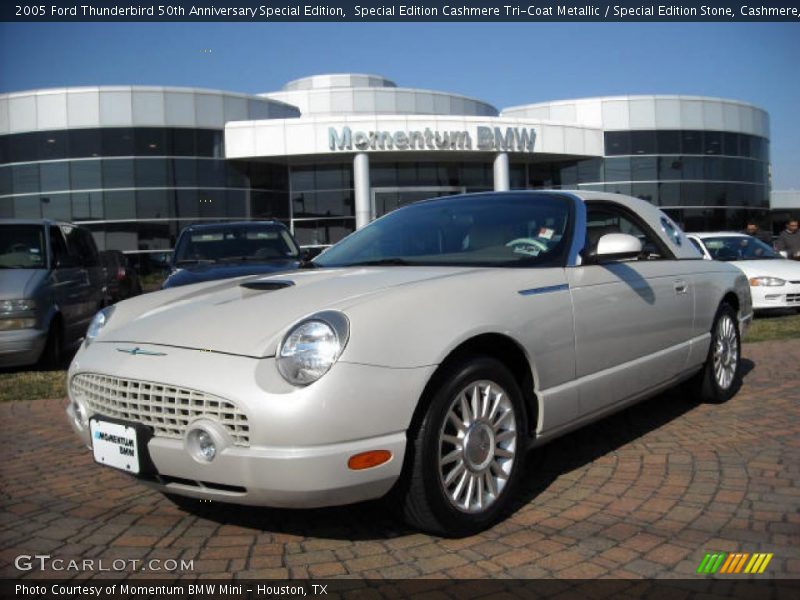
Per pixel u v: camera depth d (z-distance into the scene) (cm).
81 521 323
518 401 309
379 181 2542
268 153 2372
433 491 273
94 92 2291
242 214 2439
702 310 461
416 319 273
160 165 2323
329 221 2539
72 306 805
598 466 379
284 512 325
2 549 294
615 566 266
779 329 881
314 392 246
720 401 505
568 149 2623
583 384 343
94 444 289
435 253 375
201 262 856
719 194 2883
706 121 2842
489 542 289
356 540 293
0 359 691
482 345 303
